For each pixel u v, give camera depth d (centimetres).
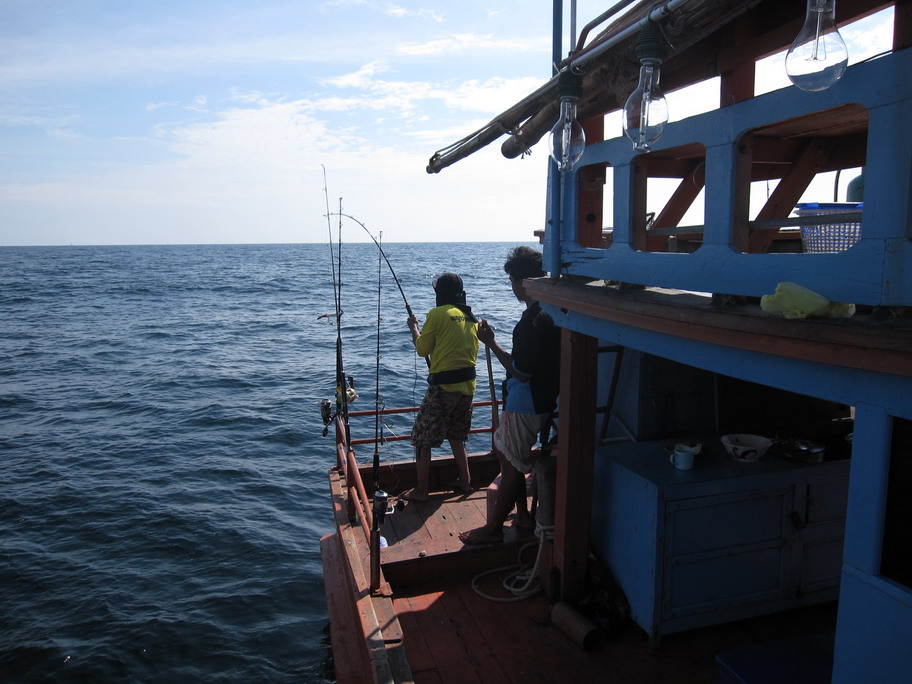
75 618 708
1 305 3844
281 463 1157
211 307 3666
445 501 525
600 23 297
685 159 347
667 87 294
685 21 209
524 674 346
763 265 215
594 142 347
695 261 249
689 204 354
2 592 755
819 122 242
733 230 231
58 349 2323
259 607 728
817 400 443
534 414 417
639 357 404
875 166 178
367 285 4969
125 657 648
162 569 805
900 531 182
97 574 793
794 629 374
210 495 1017
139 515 945
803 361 199
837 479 367
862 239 182
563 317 361
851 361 175
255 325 2870
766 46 232
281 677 622
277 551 847
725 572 358
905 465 178
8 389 1706
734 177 229
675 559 350
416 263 8062
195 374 1869
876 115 177
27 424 1391
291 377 1803
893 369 165
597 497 399
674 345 256
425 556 433
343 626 466
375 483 451
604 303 286
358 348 2228
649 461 375
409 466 563
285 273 6838
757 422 429
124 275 6725
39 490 1032
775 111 210
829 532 370
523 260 424
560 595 388
